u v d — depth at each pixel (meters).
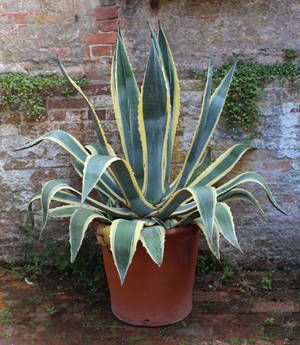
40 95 2.40
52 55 2.42
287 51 2.34
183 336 1.92
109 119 2.42
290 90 2.33
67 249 2.54
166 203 1.82
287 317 2.05
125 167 1.67
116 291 2.00
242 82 2.29
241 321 2.03
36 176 2.51
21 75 2.40
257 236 2.50
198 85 2.37
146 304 1.95
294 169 2.42
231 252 2.52
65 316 2.10
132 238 1.63
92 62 2.41
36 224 2.55
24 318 2.08
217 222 1.76
